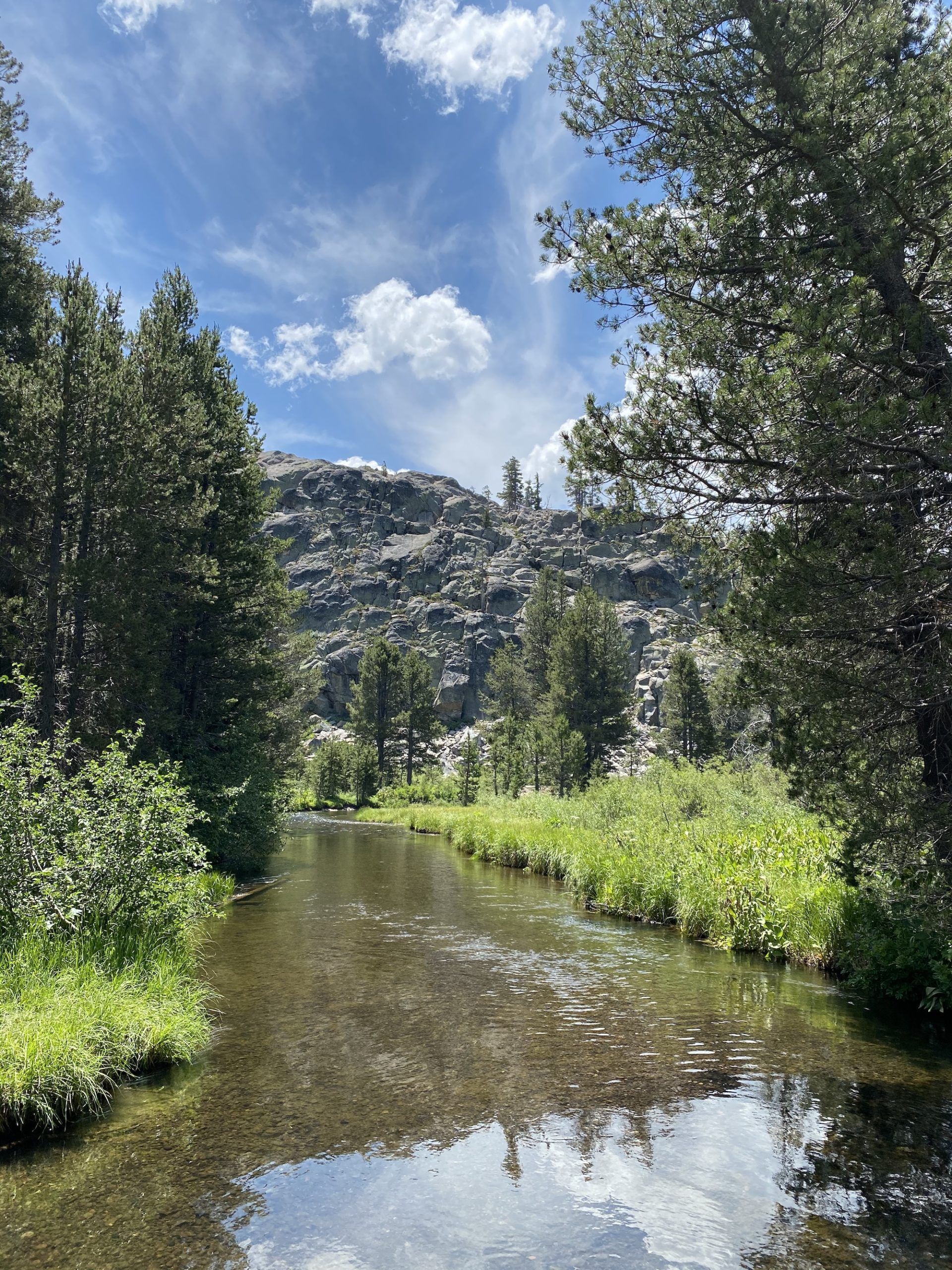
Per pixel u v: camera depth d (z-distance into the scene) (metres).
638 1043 7.66
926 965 8.75
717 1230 4.45
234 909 15.35
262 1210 4.61
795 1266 4.08
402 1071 6.86
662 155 9.48
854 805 8.16
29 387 18.08
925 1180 5.04
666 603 120.62
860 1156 5.36
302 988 9.55
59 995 6.57
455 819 37.25
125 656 18.88
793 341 7.74
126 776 9.01
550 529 146.38
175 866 9.41
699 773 22.11
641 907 14.84
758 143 9.27
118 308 23.88
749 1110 6.11
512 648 88.50
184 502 22.91
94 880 8.47
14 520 18.70
